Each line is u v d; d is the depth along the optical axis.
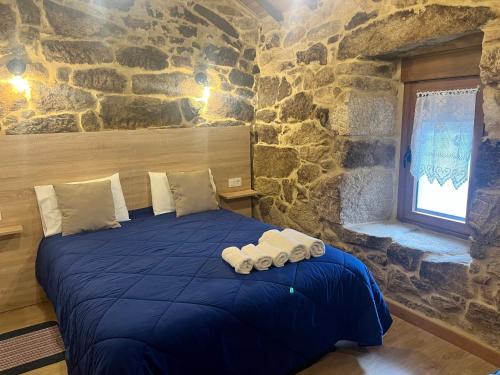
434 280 2.51
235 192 4.08
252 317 1.87
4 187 2.92
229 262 2.23
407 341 2.50
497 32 2.04
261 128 4.06
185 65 3.75
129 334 1.60
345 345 2.48
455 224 2.83
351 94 2.95
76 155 3.20
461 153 2.71
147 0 3.48
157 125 3.67
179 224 3.15
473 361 2.28
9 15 2.92
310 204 3.46
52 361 2.38
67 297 2.06
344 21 2.96
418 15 2.44
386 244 2.84
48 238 2.95
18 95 3.01
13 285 3.03
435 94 2.85
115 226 3.10
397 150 3.26
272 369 1.99
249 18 3.98
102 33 3.31
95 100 3.33
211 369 1.75
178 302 1.83
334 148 3.14
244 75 4.10
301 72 3.44
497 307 2.19
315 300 2.11
